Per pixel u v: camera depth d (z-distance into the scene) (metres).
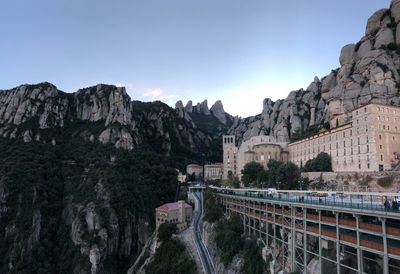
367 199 69.25
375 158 108.50
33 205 173.38
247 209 104.50
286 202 72.81
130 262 160.12
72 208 180.62
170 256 107.56
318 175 125.06
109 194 176.50
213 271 91.81
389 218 46.78
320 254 61.12
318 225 65.31
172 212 139.62
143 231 170.00
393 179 95.62
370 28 181.88
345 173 112.25
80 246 157.25
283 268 72.38
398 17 168.75
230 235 95.06
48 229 170.75
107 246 157.88
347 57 182.00
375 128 110.50
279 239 77.81
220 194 140.12
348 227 54.19
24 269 148.12
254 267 80.19
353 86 158.38
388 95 144.75
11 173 183.25
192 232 124.94
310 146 153.12
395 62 152.50
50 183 195.12
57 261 159.00
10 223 164.75
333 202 61.38
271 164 158.50
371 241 50.16
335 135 132.12
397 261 52.69
